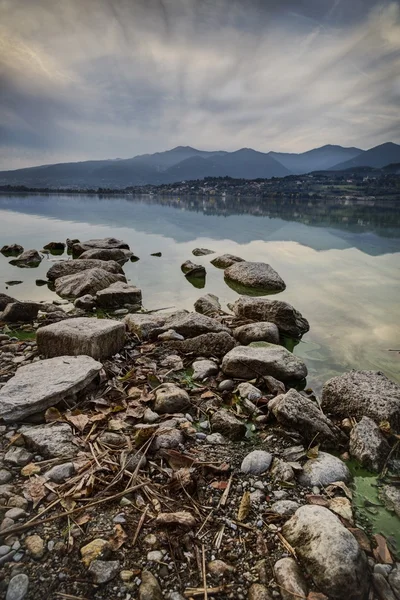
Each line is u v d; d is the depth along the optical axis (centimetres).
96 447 324
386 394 398
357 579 214
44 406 361
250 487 295
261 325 594
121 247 1479
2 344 558
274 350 508
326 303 813
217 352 532
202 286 978
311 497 286
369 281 998
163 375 473
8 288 946
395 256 1337
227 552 237
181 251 1496
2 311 713
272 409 391
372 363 539
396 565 235
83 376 396
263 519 263
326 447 355
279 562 227
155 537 242
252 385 447
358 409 393
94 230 2138
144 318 634
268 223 2500
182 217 2953
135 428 355
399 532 263
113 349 514
